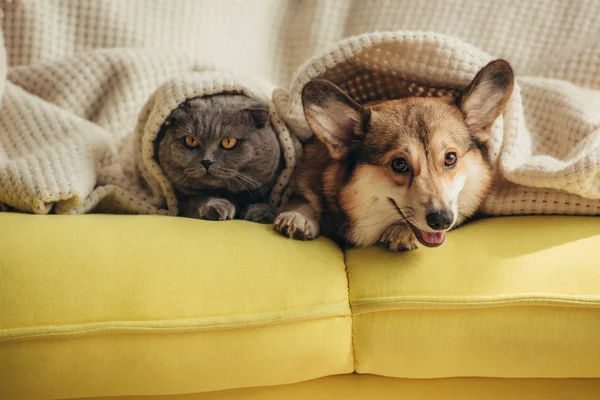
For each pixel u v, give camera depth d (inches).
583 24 70.3
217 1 74.6
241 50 75.7
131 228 48.5
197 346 42.9
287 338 43.4
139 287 43.2
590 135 53.2
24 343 41.6
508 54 71.2
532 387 47.3
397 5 73.6
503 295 43.4
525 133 58.3
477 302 43.2
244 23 76.0
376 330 44.1
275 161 60.1
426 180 46.8
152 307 42.7
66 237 46.3
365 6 75.0
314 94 49.8
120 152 64.6
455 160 48.8
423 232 46.9
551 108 60.9
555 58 69.9
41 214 52.0
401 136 48.2
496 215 55.1
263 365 43.8
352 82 62.6
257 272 44.7
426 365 44.7
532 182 50.5
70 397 44.1
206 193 60.3
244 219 57.7
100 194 56.8
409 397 47.4
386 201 49.7
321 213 54.7
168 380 43.6
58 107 62.3
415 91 61.7
